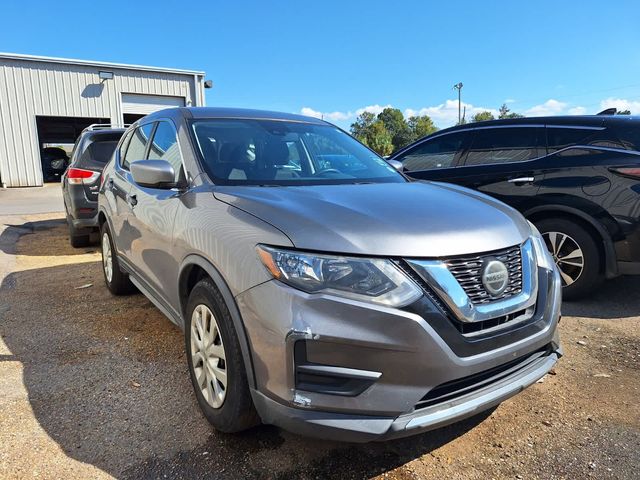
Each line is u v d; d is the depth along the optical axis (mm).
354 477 2262
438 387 2086
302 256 2051
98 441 2480
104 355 3510
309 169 3320
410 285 2029
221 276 2318
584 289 4574
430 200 2652
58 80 18172
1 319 4277
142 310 4480
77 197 6879
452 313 2080
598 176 4398
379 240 2084
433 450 2480
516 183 4871
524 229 2629
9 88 17547
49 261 6664
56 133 21250
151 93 19797
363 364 1975
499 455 2445
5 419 2662
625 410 2846
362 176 3359
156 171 2867
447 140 5621
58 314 4402
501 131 5176
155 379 3143
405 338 1976
